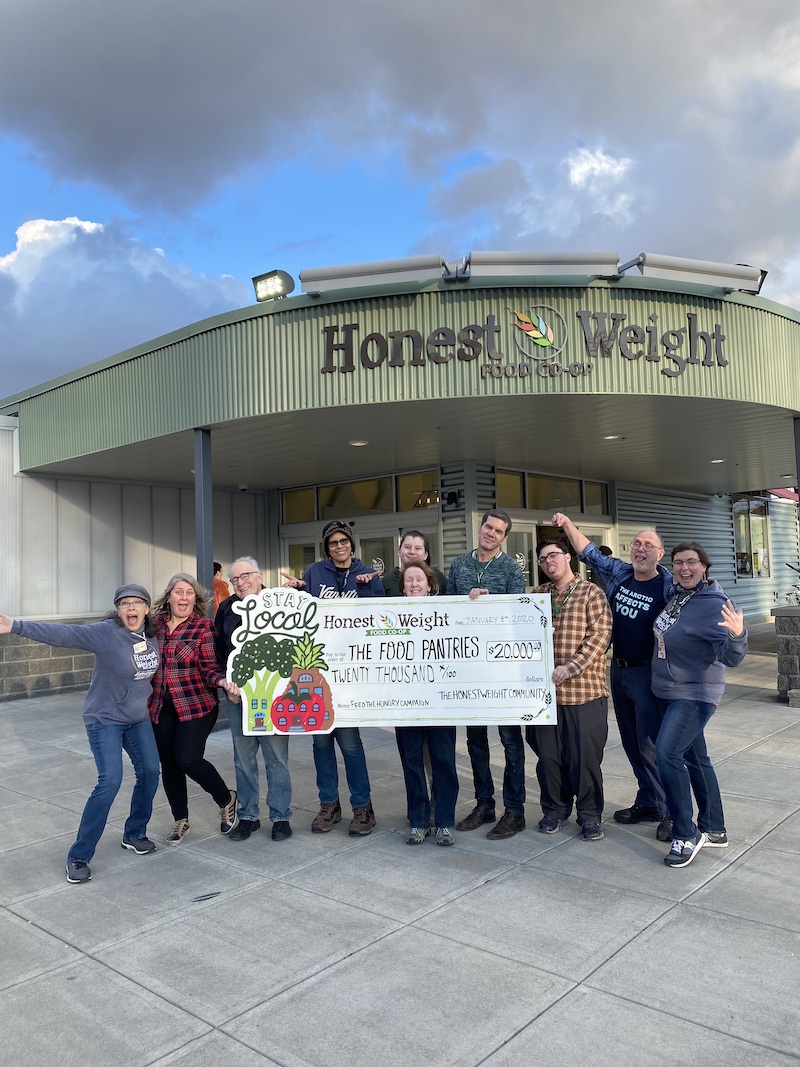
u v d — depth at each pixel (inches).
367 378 312.2
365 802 195.3
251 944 138.2
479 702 185.5
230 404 334.0
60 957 136.2
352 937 139.3
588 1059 102.9
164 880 169.5
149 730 185.9
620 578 192.9
